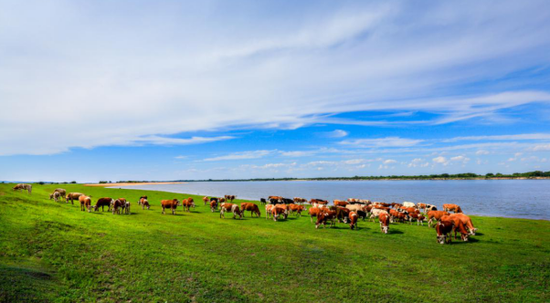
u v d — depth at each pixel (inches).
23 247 531.5
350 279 538.9
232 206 1304.1
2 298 347.3
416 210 1395.2
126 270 503.8
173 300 420.2
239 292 462.0
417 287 511.5
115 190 3034.0
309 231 1009.5
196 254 641.6
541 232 1033.5
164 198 2252.7
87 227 765.9
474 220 1336.1
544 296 476.4
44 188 2928.2
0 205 833.5
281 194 4323.3
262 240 821.2
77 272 467.2
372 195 3988.7
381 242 847.1
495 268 612.4
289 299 449.1
